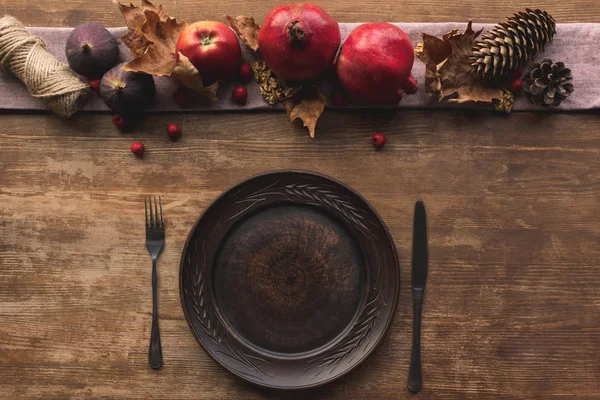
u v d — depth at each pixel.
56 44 0.89
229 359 0.88
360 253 0.89
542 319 0.90
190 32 0.83
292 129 0.90
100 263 0.90
